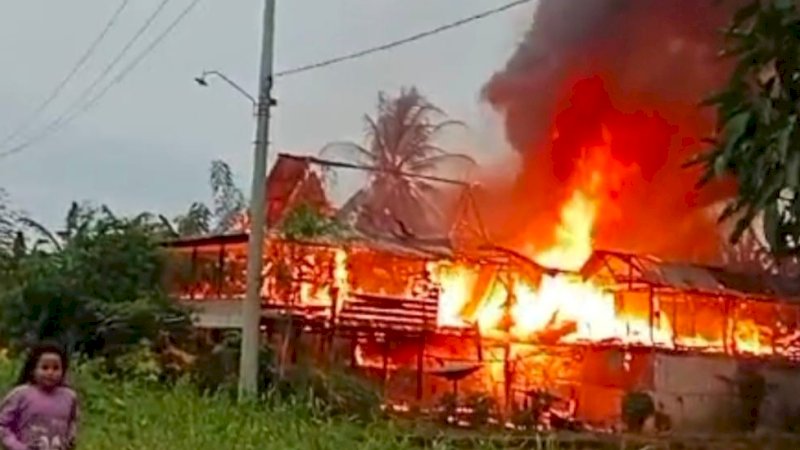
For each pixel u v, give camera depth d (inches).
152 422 478.6
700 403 891.4
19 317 714.8
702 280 919.0
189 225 1146.7
